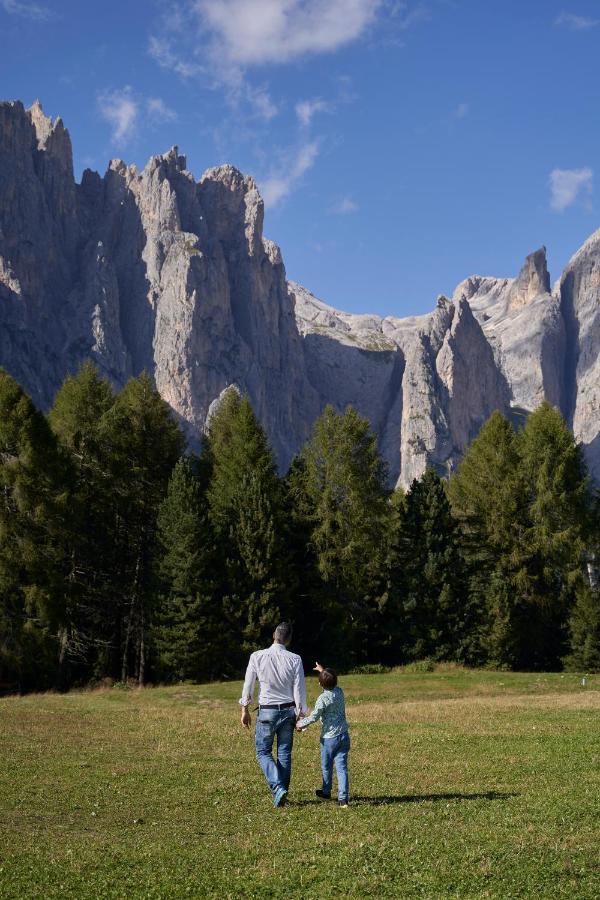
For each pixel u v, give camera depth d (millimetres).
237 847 10547
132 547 58062
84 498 53312
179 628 50562
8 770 17219
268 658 13008
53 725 26062
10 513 47688
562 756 17812
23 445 48438
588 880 8914
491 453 63656
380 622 60906
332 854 10023
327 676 13484
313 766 17969
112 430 56000
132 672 57562
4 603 47312
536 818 11805
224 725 26047
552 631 60656
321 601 57656
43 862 9938
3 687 49469
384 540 61562
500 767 16703
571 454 62469
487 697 37219
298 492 62312
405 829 11234
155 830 11805
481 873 9141
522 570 59344
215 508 58531
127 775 16547
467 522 63500
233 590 53625
